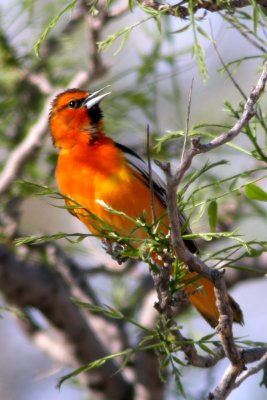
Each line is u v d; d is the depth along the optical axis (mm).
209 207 7258
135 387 13258
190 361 7000
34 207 15445
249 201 11492
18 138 12508
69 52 12547
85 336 13156
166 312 6703
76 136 10133
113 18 10930
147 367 13023
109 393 13289
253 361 7191
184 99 13820
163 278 6605
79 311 13211
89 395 13492
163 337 6770
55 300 12930
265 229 13883
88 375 13297
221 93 14633
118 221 9438
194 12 6980
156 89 12062
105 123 12250
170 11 6973
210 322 9672
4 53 12164
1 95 12477
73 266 13234
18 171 11727
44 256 12727
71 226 15625
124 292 13672
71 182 9617
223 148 11734
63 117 10406
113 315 6809
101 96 10625
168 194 5863
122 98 12172
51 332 14461
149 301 13203
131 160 9562
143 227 6621
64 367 13344
